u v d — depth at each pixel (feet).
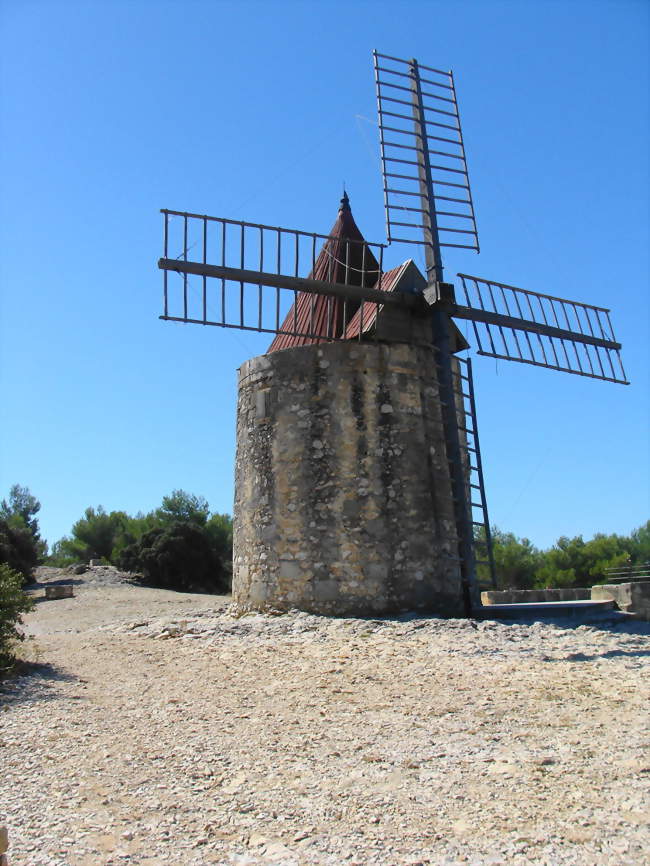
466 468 48.16
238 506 46.32
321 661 30.01
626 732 19.84
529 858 13.10
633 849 13.29
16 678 27.35
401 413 43.68
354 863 13.06
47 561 148.46
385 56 50.70
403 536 41.93
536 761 17.71
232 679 27.45
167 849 13.70
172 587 109.29
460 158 51.67
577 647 31.32
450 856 13.24
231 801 15.85
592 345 54.24
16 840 13.96
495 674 26.89
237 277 42.93
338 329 47.65
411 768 17.56
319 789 16.40
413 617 39.70
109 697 24.93
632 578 97.81
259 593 43.21
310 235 45.09
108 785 16.75
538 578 108.78
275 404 44.60
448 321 46.83
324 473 42.63
